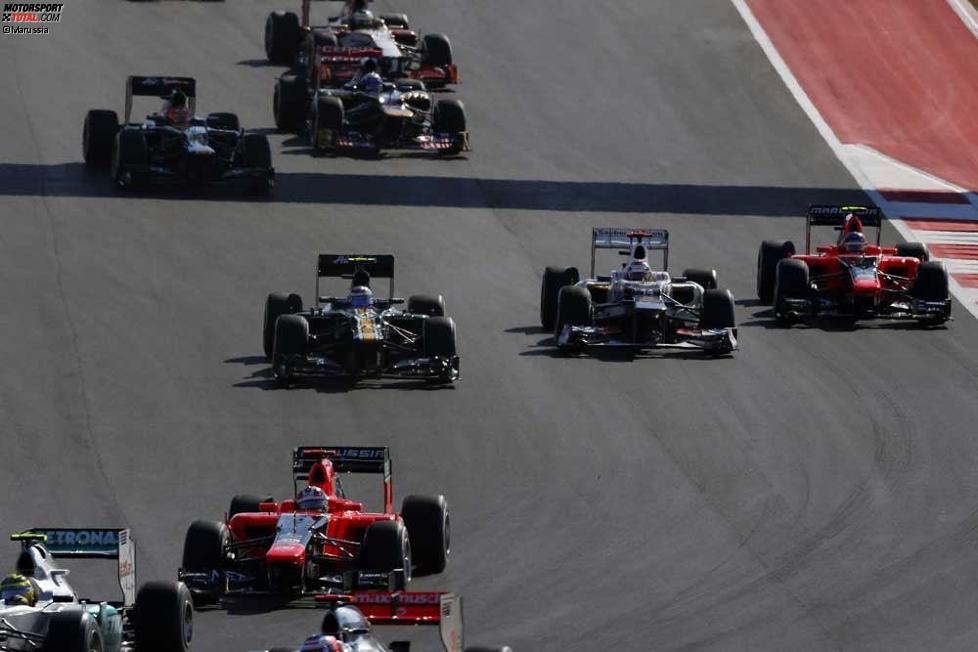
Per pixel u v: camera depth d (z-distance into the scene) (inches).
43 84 7588.6
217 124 6619.1
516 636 3038.9
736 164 7239.2
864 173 7239.2
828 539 3595.0
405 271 5728.3
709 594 3282.5
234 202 6358.3
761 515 3735.2
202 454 4055.1
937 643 3063.5
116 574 3390.7
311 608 3117.6
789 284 5339.6
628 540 3575.3
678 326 5182.1
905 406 4559.5
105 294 5305.1
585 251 6087.6
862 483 3951.8
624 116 7687.0
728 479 3964.1
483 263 5880.9
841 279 5438.0
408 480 3912.4
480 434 4247.0
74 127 7126.0
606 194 6752.0
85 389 4493.1
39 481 3863.2
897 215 6771.7
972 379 4845.0
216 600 3152.1
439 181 6801.2
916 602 3262.8
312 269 5679.1
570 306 4975.4
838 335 5265.8
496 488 3882.9
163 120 6574.8
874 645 3048.7
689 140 7470.5
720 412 4458.7
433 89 7859.3
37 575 2783.0
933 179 7249.0
